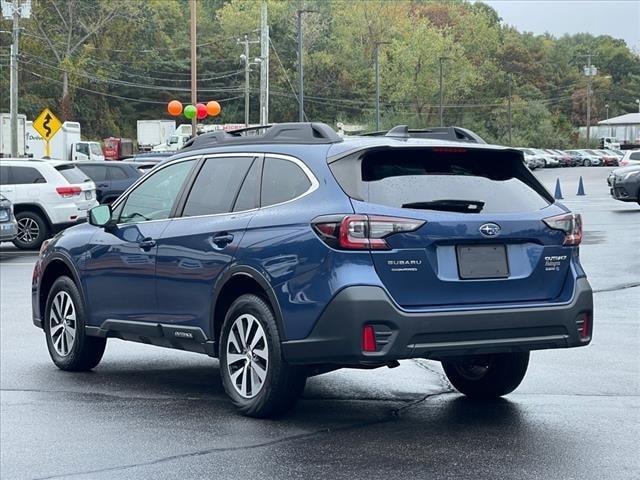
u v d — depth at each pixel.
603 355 9.58
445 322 6.52
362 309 6.41
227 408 7.70
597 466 5.98
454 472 5.89
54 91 94.06
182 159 8.27
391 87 115.81
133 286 8.34
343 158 6.86
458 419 7.21
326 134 7.18
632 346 10.02
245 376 7.28
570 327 6.92
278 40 118.56
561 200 39.94
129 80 104.12
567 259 7.04
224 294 7.50
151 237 8.15
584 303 7.00
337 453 6.35
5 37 89.69
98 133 99.31
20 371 9.34
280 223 6.98
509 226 6.82
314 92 117.06
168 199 8.23
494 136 126.81
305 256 6.71
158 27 104.19
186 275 7.75
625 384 8.34
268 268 6.96
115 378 8.98
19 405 7.94
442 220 6.62
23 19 89.81
